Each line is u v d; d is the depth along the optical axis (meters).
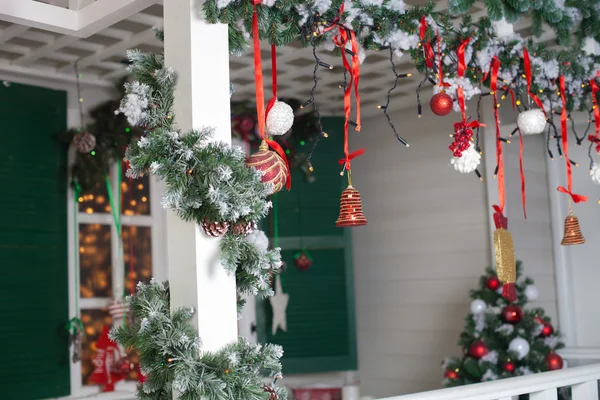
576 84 2.95
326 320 4.95
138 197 4.47
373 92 4.57
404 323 4.88
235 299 1.88
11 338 3.87
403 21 2.39
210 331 1.83
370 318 5.09
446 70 2.65
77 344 4.04
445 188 4.70
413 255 4.86
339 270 5.04
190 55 1.88
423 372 4.74
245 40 2.09
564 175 4.48
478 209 4.50
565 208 4.45
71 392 4.07
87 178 4.07
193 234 1.84
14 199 3.95
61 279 4.10
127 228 4.41
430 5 2.45
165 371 1.79
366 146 5.18
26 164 4.02
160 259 4.49
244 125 4.46
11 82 4.00
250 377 1.81
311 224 4.98
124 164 4.40
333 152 5.09
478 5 3.16
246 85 4.32
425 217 4.80
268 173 1.96
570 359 4.29
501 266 2.57
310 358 4.88
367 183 5.15
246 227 1.85
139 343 1.78
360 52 2.44
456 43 2.63
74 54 3.79
